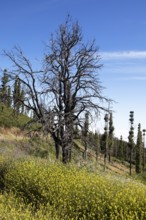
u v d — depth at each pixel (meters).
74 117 28.81
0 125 55.19
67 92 29.27
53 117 28.20
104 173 19.81
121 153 123.56
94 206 13.53
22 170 17.88
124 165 107.38
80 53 29.66
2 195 14.61
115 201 13.62
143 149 121.69
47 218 12.34
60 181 16.14
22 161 20.55
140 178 33.62
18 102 29.83
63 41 29.61
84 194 14.55
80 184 15.33
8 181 17.06
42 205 14.23
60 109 29.47
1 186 17.20
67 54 29.47
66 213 13.64
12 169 18.62
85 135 28.88
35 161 20.89
